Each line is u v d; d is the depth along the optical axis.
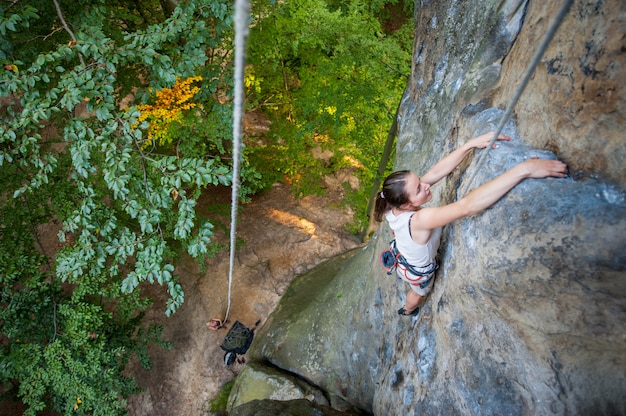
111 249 5.41
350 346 6.91
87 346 6.67
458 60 4.70
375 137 9.55
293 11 8.71
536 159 2.61
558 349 2.77
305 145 10.86
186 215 5.23
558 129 2.68
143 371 9.05
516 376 3.12
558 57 2.66
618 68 2.28
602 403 2.68
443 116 4.75
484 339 3.29
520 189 2.62
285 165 10.52
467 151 3.21
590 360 2.67
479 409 3.43
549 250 2.45
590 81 2.42
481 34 4.25
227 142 9.81
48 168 5.18
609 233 2.24
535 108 2.89
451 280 3.44
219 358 9.20
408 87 6.11
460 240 3.23
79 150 4.77
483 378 3.38
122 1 8.23
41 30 5.89
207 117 7.33
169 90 6.71
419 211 3.01
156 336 8.09
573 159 2.59
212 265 10.19
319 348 7.62
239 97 1.61
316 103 8.33
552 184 2.54
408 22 9.09
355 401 6.87
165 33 4.93
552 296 2.55
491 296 2.95
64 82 4.71
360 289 6.92
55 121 6.79
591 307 2.42
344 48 8.11
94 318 6.78
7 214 6.86
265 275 10.17
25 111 4.63
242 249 10.48
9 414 8.37
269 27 8.50
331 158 11.40
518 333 2.95
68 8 5.70
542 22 2.92
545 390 2.95
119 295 7.33
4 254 6.55
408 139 5.59
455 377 3.68
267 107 10.64
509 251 2.65
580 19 2.47
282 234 10.86
